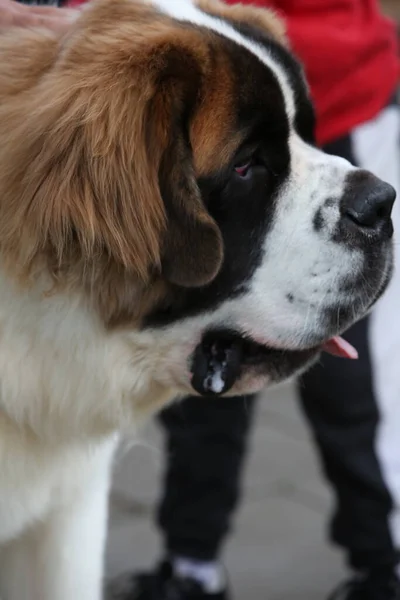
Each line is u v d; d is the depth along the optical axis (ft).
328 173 13.94
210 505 19.58
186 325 13.53
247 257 13.58
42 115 12.78
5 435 13.76
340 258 13.64
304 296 13.62
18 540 15.44
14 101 13.21
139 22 13.66
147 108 12.85
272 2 18.51
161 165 12.88
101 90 12.80
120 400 13.98
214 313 13.58
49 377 13.55
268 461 27.37
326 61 18.12
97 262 12.80
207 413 19.38
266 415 30.42
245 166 13.52
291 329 13.66
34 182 12.57
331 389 18.83
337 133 18.51
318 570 21.93
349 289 13.73
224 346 13.93
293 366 14.44
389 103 19.62
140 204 12.64
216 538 19.77
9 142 12.87
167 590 19.75
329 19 18.51
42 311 13.17
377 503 19.13
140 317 13.34
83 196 12.53
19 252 12.71
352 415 18.93
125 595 20.16
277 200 13.69
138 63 12.99
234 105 13.30
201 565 19.76
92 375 13.61
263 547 22.94
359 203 13.74
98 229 12.52
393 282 19.03
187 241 12.73
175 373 13.91
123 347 13.58
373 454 19.13
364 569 19.57
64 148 12.61
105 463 15.01
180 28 13.56
